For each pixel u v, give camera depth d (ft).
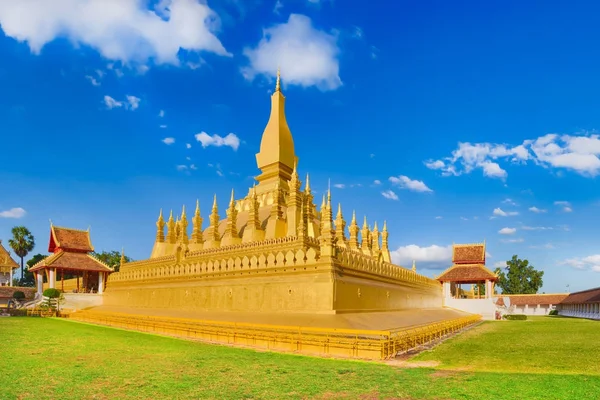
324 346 71.05
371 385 45.83
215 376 50.24
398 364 60.29
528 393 42.37
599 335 108.06
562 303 256.11
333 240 95.66
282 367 55.98
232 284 107.55
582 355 70.54
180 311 118.62
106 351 69.67
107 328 113.50
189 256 137.90
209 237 146.72
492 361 63.87
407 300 140.67
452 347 81.30
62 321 135.74
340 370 54.13
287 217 127.44
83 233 212.84
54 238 203.41
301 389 44.19
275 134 156.46
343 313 90.27
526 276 348.38
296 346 74.08
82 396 41.39
